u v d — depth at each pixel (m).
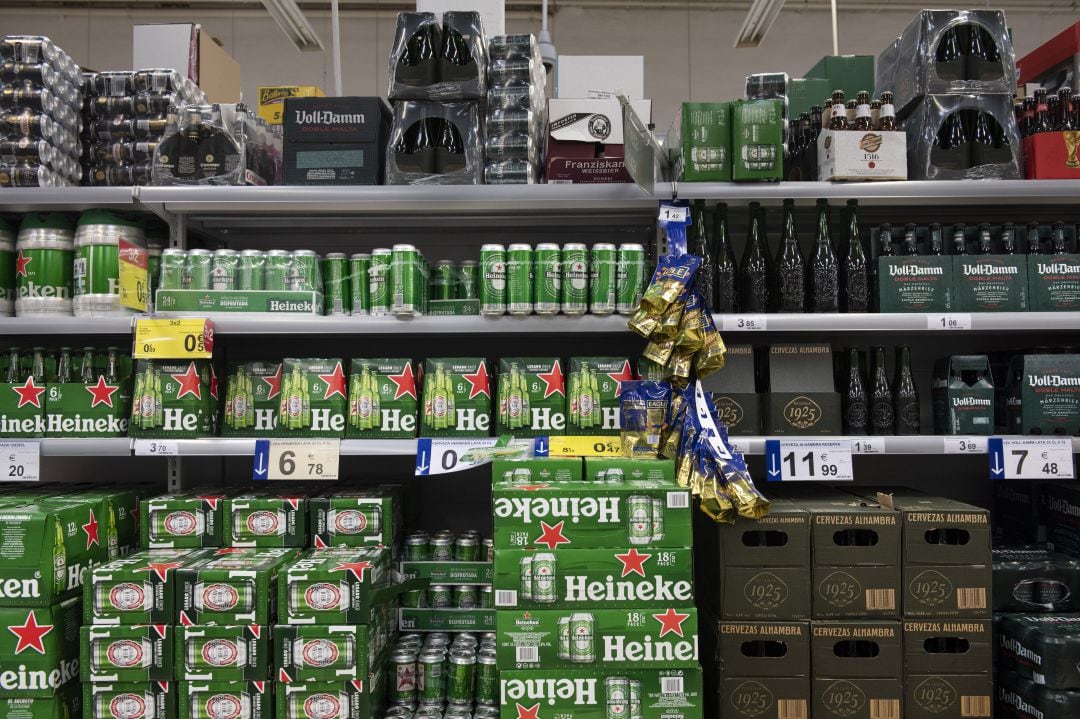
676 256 2.11
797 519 2.01
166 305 2.20
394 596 2.13
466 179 2.21
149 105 2.36
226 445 2.19
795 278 2.25
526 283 2.18
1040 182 2.18
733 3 6.12
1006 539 2.60
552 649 1.83
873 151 2.17
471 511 2.82
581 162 2.24
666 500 1.86
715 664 2.02
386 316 2.21
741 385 2.29
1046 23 5.86
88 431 2.24
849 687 1.98
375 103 2.26
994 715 2.19
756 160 2.16
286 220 2.68
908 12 6.11
